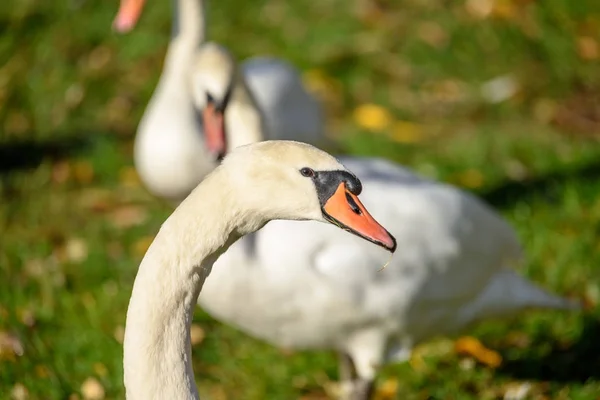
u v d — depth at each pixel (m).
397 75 15.65
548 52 16.06
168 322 5.08
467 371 9.34
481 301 8.88
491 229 8.78
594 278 10.60
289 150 5.22
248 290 7.98
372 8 16.61
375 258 7.98
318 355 9.82
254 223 5.21
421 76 15.67
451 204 8.54
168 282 5.05
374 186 8.43
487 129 14.58
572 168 12.95
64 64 15.55
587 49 16.17
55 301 10.48
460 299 8.58
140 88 15.24
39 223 12.34
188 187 11.05
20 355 9.43
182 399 5.09
